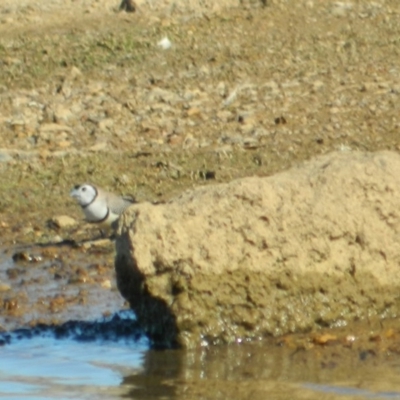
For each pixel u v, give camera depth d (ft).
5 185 59.67
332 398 30.68
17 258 48.14
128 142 66.69
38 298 42.24
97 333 37.76
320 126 67.56
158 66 81.76
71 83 78.54
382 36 86.74
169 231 35.09
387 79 76.28
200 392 31.55
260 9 95.71
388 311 37.81
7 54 86.43
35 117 71.82
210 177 59.67
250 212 35.70
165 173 60.39
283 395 31.12
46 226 53.83
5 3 103.50
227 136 66.44
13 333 38.11
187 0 100.01
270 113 70.33
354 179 37.17
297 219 36.11
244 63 81.10
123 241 35.68
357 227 36.94
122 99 74.54
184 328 35.35
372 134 65.87
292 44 85.61
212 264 35.27
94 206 51.80
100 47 86.69
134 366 34.04
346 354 34.63
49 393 31.71
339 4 95.55
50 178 60.95
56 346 36.52
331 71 78.59
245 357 34.60
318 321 36.76
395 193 37.45
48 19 97.55
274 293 36.09
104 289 43.34
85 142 67.10
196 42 87.04
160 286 35.32
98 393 31.63
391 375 32.71
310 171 37.45
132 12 98.22
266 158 62.08
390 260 37.47
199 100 73.67
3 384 32.65
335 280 36.78
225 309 35.68
